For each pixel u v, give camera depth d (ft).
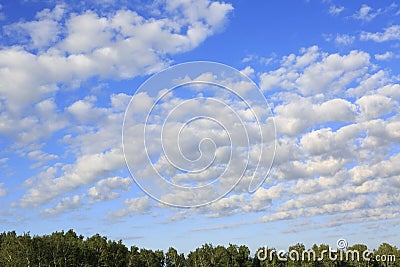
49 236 312.29
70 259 302.66
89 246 331.36
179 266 388.16
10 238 328.70
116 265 336.29
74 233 368.07
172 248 392.47
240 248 422.00
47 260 294.66
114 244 342.64
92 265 318.04
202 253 401.90
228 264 404.16
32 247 291.38
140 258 361.51
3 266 287.48
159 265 377.09
